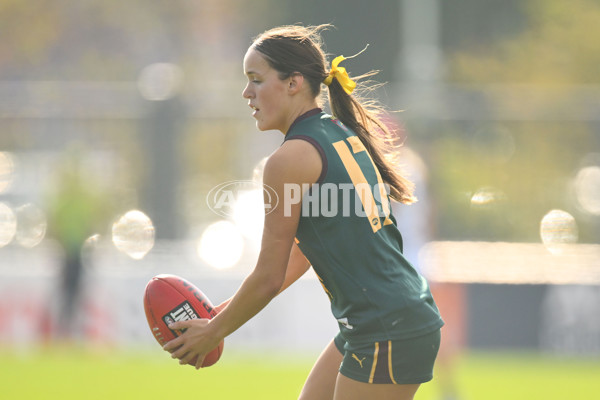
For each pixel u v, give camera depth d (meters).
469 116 44.50
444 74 63.50
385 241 12.60
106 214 42.75
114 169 43.47
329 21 70.56
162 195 43.78
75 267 40.44
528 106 44.66
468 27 66.31
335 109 13.41
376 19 69.75
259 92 12.85
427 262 33.00
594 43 63.72
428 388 29.91
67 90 43.75
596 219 45.97
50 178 42.31
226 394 27.86
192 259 42.75
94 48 70.38
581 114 44.56
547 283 39.84
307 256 12.75
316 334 40.56
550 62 63.69
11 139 43.56
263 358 37.19
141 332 40.47
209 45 71.44
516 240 45.78
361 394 12.53
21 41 70.06
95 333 40.34
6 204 42.94
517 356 38.41
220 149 44.31
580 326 39.66
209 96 44.34
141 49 70.38
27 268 41.06
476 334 39.66
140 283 40.66
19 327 40.22
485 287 39.72
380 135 14.19
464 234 45.56
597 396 27.67
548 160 46.06
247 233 43.16
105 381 30.45
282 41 12.77
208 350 13.14
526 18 66.38
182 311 13.78
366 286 12.32
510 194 45.78
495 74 63.44
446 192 45.09
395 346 12.27
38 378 31.02
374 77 68.88
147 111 44.03
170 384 29.94
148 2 71.69
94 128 43.94
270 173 12.25
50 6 70.44
